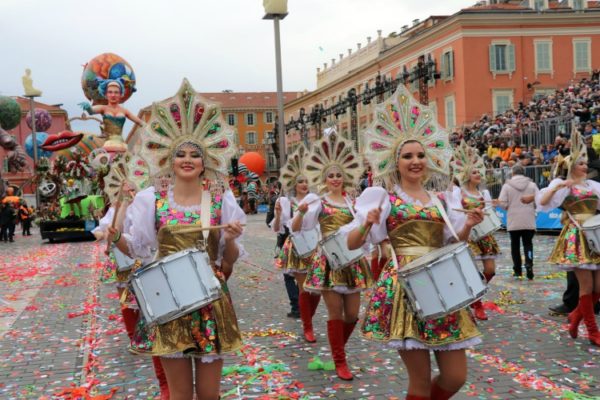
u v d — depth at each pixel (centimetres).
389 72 4369
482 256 832
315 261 596
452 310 374
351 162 671
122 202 436
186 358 378
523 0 4041
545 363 579
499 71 3681
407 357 387
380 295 408
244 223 407
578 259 630
